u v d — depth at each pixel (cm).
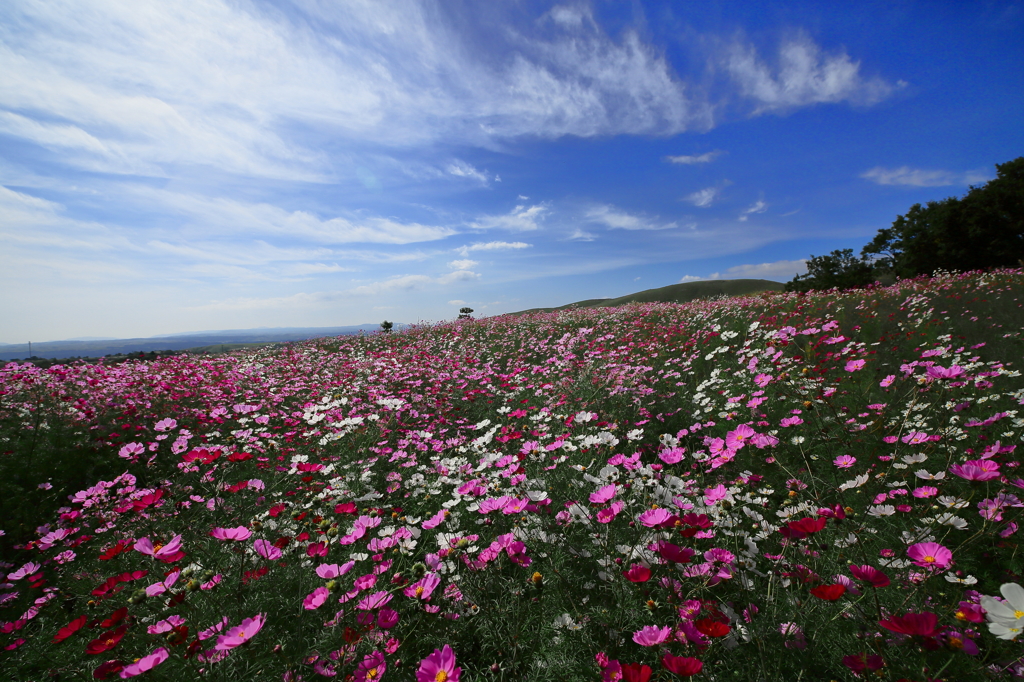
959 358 448
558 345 838
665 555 142
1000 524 199
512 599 174
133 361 896
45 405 468
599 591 181
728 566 166
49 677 169
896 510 220
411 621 169
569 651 153
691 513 175
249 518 261
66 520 297
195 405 535
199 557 210
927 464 261
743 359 522
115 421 454
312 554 186
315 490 289
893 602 166
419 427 452
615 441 268
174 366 744
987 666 131
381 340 1303
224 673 142
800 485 246
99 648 137
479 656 162
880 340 586
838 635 149
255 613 175
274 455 363
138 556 236
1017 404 327
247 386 630
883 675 130
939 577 179
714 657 144
